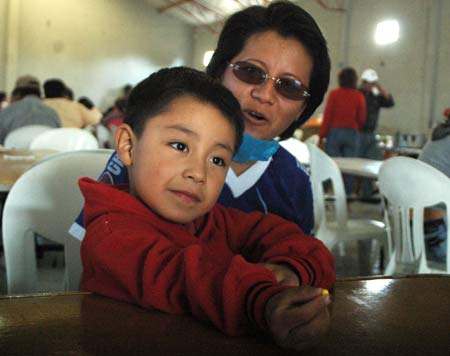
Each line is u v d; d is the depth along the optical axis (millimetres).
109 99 11883
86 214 649
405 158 2059
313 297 454
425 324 554
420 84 8109
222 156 645
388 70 8648
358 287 696
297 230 812
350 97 5641
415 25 8195
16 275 1221
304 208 1131
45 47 10688
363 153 5953
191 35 13586
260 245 778
